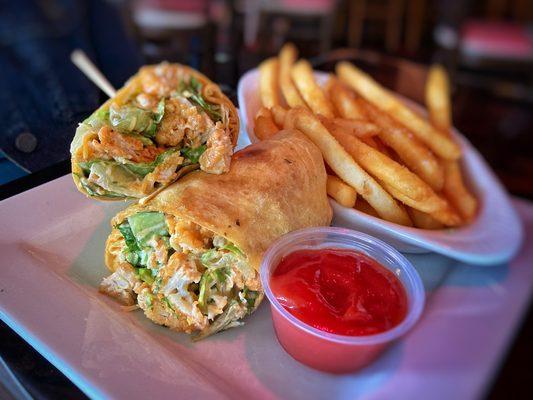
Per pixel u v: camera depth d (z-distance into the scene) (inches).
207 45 19.7
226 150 7.7
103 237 8.4
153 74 9.4
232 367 6.8
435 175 10.4
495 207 10.6
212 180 7.4
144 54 17.6
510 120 23.2
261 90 11.6
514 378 10.1
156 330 7.2
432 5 33.6
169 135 7.7
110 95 9.8
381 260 7.7
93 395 5.8
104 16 18.5
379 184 9.6
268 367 6.9
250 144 9.3
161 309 7.2
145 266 7.6
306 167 8.4
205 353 7.0
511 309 7.9
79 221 8.5
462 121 22.5
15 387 6.1
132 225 7.4
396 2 33.6
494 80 26.1
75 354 6.2
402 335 7.0
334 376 6.9
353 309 6.7
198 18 22.5
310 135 9.3
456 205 10.5
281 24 31.3
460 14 25.6
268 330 7.5
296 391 6.6
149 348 6.7
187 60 15.8
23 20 17.9
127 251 7.6
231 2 26.6
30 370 6.2
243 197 7.4
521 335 10.8
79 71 15.2
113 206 8.9
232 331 7.4
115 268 7.8
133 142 7.3
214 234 7.3
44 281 7.3
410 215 10.0
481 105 24.3
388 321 6.7
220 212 7.1
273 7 30.9
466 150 12.5
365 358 6.6
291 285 6.9
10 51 16.6
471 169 12.0
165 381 6.2
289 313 6.7
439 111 13.1
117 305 7.5
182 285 7.1
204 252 7.2
